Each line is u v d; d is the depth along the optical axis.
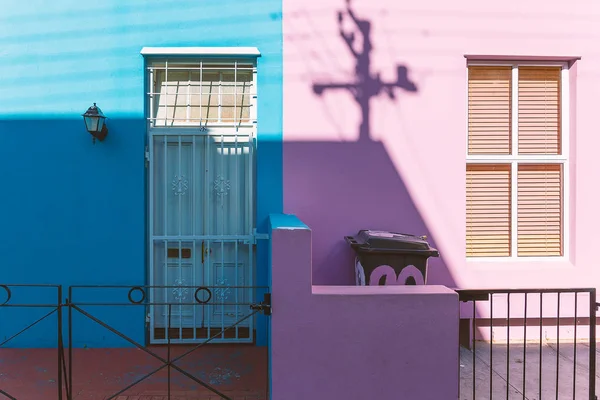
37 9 4.73
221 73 5.05
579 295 4.95
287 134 4.86
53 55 4.75
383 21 4.86
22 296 4.78
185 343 4.87
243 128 4.96
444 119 4.92
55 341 4.79
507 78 5.14
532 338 5.00
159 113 5.03
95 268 4.80
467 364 4.43
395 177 4.91
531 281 4.94
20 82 4.75
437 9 4.88
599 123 4.98
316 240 4.90
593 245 4.98
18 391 3.91
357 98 4.88
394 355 3.29
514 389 3.94
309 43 4.84
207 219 4.95
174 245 4.99
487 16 4.89
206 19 4.81
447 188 4.94
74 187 4.78
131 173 4.80
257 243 4.87
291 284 3.25
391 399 3.29
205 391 3.93
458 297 3.28
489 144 5.14
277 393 3.27
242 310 4.98
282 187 4.88
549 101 5.14
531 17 4.91
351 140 4.89
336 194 4.89
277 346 3.26
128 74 4.79
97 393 3.88
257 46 4.84
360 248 4.20
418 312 3.29
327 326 3.27
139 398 3.81
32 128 4.76
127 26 4.78
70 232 4.78
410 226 4.93
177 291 4.95
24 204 4.77
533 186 5.16
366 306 3.27
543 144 5.15
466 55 4.89
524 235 5.15
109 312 4.81
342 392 3.28
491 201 5.16
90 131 4.54
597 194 4.98
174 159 4.97
